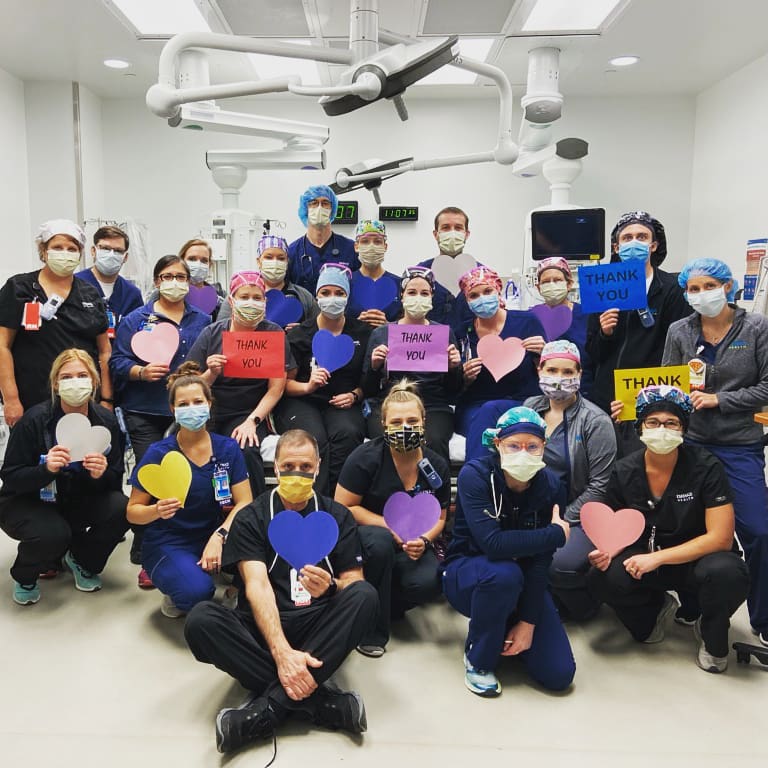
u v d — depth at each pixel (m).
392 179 5.63
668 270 5.67
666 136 5.54
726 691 1.97
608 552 2.12
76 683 1.97
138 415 2.87
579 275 2.65
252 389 2.80
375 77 1.85
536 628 2.00
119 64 4.73
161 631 2.29
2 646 2.17
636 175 5.57
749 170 4.75
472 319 3.03
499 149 2.54
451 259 3.17
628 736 1.76
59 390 2.32
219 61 4.67
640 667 2.11
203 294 3.41
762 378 2.30
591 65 4.76
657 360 2.72
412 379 2.79
